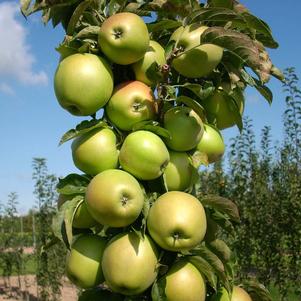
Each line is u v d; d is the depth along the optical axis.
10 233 4.69
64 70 0.58
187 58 0.59
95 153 0.57
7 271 4.78
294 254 2.67
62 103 0.59
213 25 0.64
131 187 0.54
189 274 0.57
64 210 0.58
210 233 0.63
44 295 3.87
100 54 0.60
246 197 2.94
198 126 0.59
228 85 0.65
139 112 0.58
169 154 0.60
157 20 0.66
